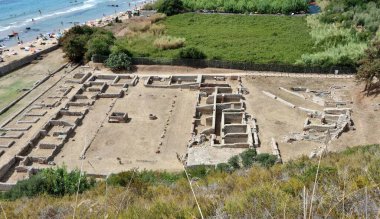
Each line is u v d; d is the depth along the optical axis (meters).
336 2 98.31
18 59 73.62
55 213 19.80
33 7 128.50
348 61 64.00
